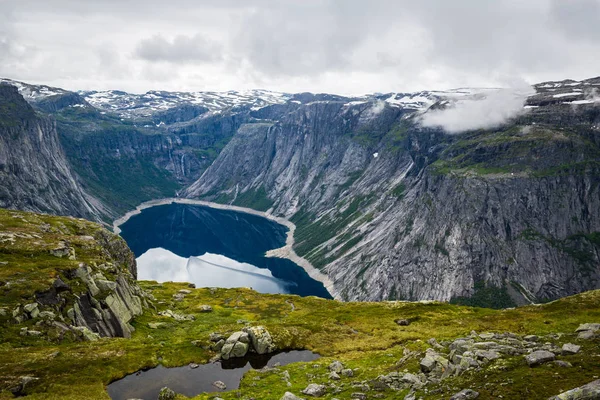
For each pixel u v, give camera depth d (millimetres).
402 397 48062
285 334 86562
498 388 41062
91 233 149000
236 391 58688
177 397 58844
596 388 33188
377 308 129750
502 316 104938
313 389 54750
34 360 65812
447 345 68562
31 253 103062
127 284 111062
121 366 69062
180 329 101812
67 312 81500
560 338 58156
